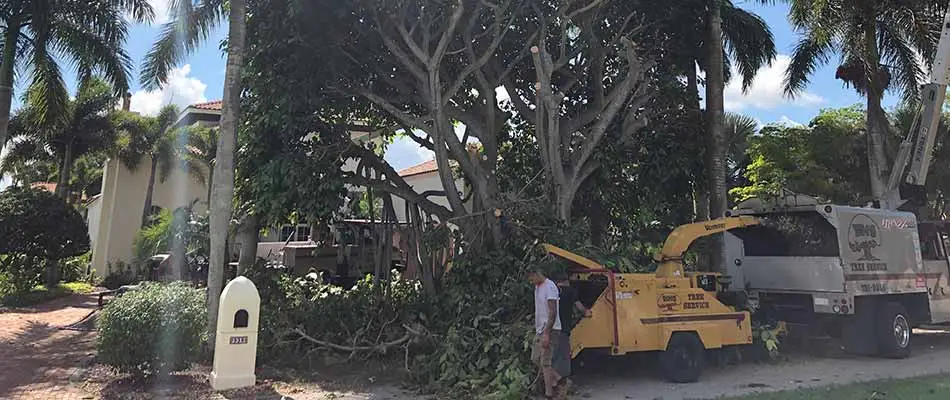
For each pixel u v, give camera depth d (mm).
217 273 10422
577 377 9680
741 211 12539
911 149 14477
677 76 15320
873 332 11359
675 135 15344
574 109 15391
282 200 12141
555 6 13570
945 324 13305
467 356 9023
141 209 32438
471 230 12141
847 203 21562
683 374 9242
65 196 29969
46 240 22031
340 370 10102
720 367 10492
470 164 13266
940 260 13133
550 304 7906
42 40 19156
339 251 17953
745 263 12531
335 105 14062
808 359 11477
